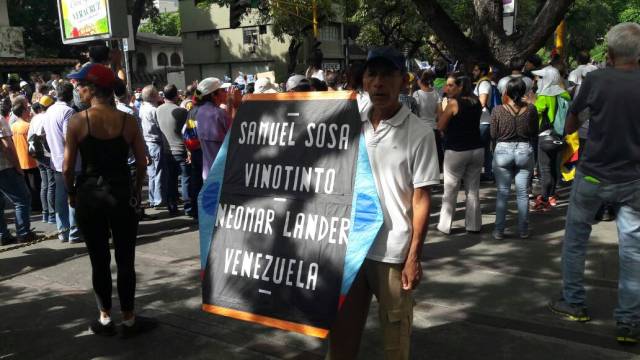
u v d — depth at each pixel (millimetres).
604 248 5395
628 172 3439
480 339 3650
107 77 3697
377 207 2506
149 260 5602
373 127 2633
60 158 6242
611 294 4312
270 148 2836
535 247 5543
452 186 6008
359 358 3461
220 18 41688
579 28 26391
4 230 6582
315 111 2730
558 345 3537
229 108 6824
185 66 44375
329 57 42281
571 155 6422
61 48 39750
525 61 9492
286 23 26406
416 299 4348
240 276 2844
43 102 7352
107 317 3908
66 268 5523
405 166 2549
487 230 6227
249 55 41062
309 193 2695
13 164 6426
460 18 26609
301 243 2686
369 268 2664
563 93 6633
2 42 27203
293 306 2686
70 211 6402
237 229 2877
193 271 5230
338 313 2564
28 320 4234
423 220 2516
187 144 7062
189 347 3705
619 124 3383
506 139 5656
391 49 2516
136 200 3828
